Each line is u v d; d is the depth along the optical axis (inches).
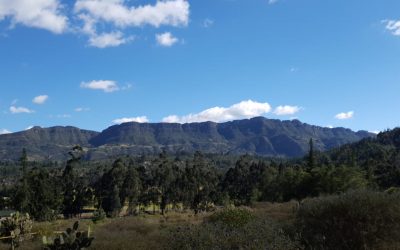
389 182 2541.8
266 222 471.2
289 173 2591.0
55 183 3700.8
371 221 411.2
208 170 5206.7
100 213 1913.1
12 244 586.9
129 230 762.2
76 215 3718.0
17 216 634.8
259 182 3708.2
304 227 451.5
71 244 357.7
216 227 463.5
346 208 425.1
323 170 2233.0
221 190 4296.3
